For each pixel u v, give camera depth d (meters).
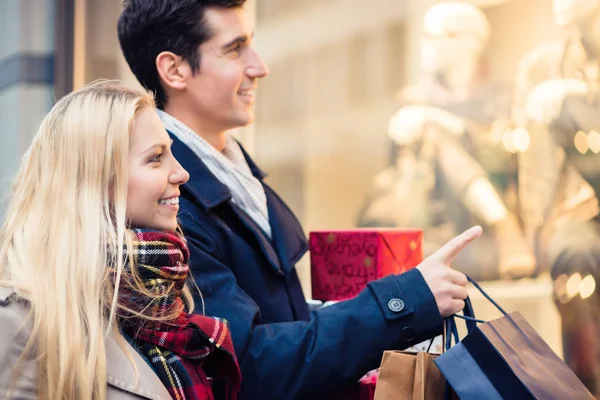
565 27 3.96
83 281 1.38
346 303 1.71
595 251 3.59
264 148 5.77
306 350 1.67
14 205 1.48
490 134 4.68
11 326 1.34
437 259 1.72
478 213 4.64
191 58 1.93
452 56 5.07
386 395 1.46
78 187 1.43
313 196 5.91
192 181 1.87
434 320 1.66
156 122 1.52
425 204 5.17
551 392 1.38
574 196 3.81
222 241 1.85
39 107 3.98
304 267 4.93
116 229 1.44
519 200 4.42
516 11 4.54
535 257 4.16
